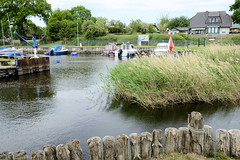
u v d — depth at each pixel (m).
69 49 41.06
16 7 47.00
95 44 46.12
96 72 15.46
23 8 45.03
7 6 45.75
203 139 3.54
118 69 9.04
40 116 6.64
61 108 7.38
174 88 7.29
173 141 3.55
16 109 7.33
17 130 5.64
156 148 3.47
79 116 6.59
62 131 5.54
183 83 7.56
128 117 6.43
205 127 3.56
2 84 11.50
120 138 3.29
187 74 7.61
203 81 7.45
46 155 3.04
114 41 43.00
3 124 6.04
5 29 47.38
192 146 3.54
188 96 7.46
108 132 5.45
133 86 7.48
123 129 5.61
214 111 6.75
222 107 7.08
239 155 3.39
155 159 3.45
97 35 49.25
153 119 6.23
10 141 5.05
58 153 3.07
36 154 2.85
